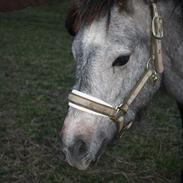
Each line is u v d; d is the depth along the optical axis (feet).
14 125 17.43
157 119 18.37
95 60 8.30
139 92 8.95
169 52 9.49
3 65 25.80
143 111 9.74
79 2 8.64
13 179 13.89
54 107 19.36
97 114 8.52
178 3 9.15
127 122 9.15
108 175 14.14
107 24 8.34
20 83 22.53
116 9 8.47
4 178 13.89
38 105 19.57
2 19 40.47
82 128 8.46
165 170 14.44
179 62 9.62
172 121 18.24
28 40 33.01
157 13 8.73
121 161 14.92
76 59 8.63
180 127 17.70
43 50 30.04
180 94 10.14
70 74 24.36
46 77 23.73
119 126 8.91
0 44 31.17
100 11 8.27
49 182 13.75
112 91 8.52
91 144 8.53
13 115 18.37
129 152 15.52
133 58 8.62
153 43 8.87
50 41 33.22
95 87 8.35
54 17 43.27
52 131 16.98
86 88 8.39
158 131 17.26
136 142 16.26
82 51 8.44
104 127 8.70
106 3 8.30
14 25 38.40
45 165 14.70
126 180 13.83
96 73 8.31
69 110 8.62
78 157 8.49
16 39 33.14
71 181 13.83
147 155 15.34
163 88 10.38
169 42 9.40
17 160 14.96
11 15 42.42
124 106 8.80
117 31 8.39
